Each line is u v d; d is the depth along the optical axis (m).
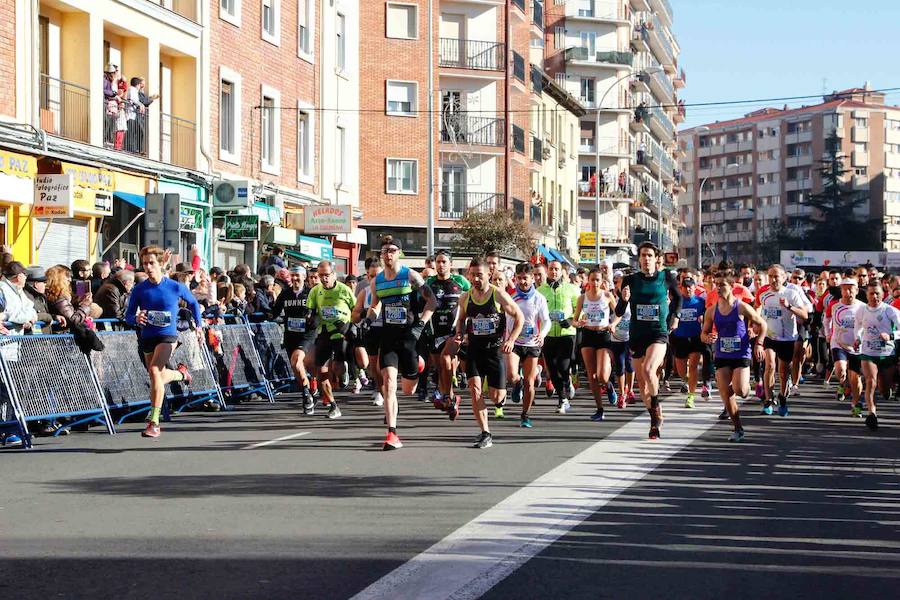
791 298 16.19
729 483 9.79
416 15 48.62
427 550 7.08
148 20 26.14
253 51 31.62
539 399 18.80
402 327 12.45
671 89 112.25
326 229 33.53
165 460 11.33
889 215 148.12
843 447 12.46
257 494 9.18
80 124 23.69
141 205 24.03
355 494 9.15
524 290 14.45
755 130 155.50
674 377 24.62
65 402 13.50
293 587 6.20
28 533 7.66
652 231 99.50
